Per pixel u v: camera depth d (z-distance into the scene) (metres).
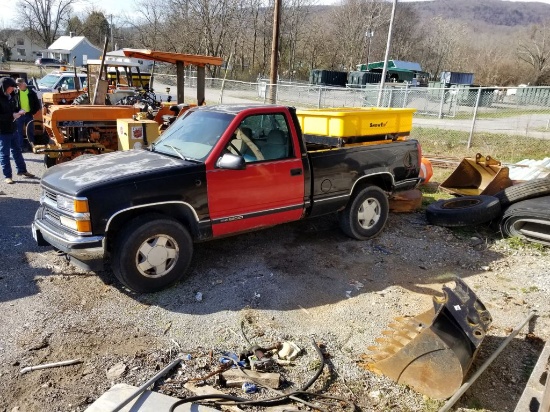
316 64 71.81
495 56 72.81
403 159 6.41
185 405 3.08
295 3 66.00
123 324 4.08
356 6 70.25
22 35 93.44
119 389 3.18
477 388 3.44
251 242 6.00
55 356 3.61
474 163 8.41
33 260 5.25
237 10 60.09
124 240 4.29
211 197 4.69
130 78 13.52
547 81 66.50
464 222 6.53
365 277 5.20
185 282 4.86
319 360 3.68
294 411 3.11
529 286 5.08
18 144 8.98
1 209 7.06
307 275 5.16
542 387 3.00
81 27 85.50
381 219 6.32
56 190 4.36
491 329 4.20
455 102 22.14
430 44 79.94
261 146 5.04
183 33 58.47
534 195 6.28
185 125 5.37
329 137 6.00
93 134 9.13
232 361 3.62
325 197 5.58
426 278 5.25
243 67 65.00
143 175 4.35
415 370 3.39
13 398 3.16
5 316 4.11
